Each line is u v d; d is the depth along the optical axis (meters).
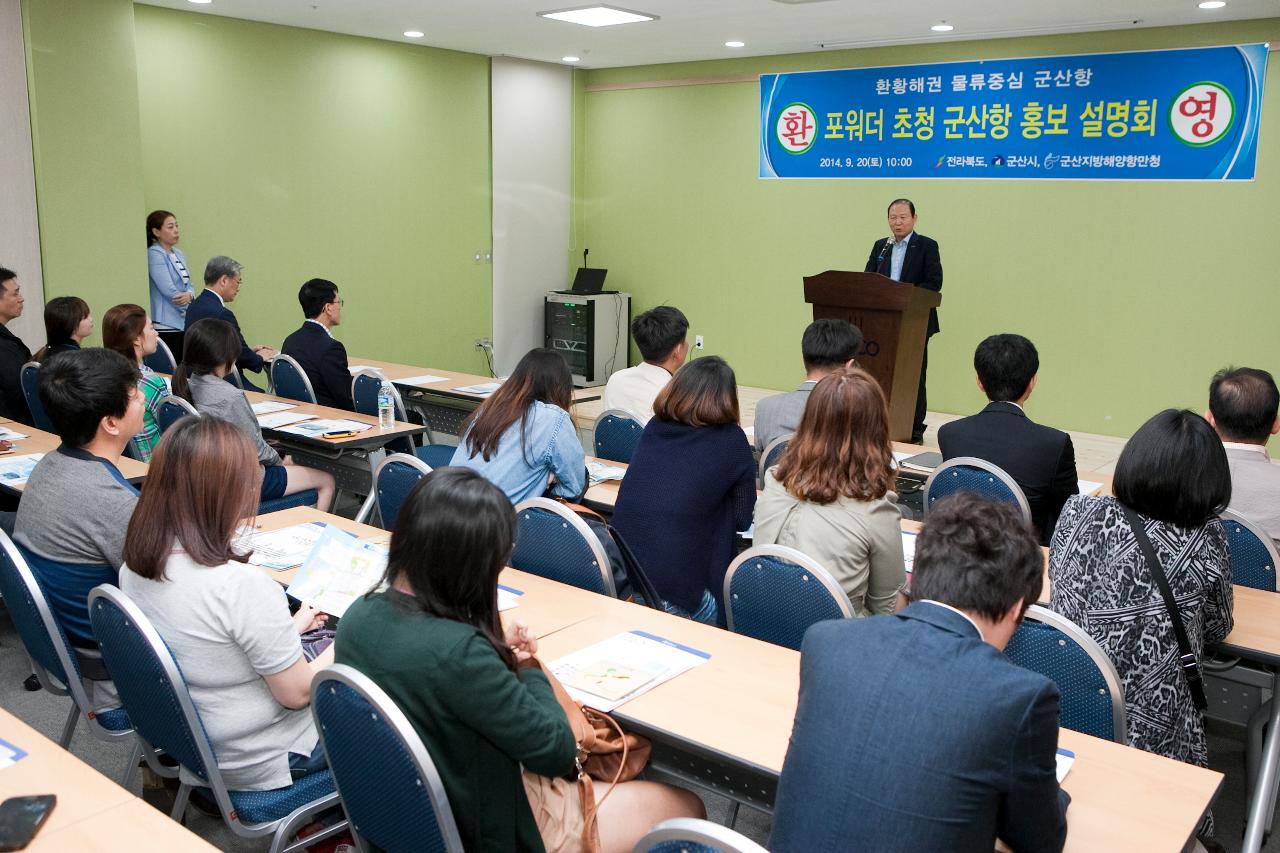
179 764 2.10
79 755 3.01
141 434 4.23
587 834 1.70
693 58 9.08
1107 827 1.56
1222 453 2.05
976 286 8.05
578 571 2.66
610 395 4.35
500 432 3.00
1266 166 6.77
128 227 6.70
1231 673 2.55
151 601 1.95
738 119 9.08
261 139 7.77
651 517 2.89
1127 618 2.08
